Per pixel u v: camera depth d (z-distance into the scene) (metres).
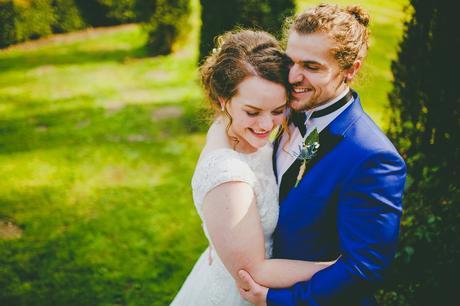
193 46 8.76
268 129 1.54
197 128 5.75
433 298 2.34
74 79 7.45
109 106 6.46
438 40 2.57
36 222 4.05
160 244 3.79
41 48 9.04
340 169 1.48
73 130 5.78
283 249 1.65
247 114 1.53
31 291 3.28
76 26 9.99
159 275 3.46
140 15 8.33
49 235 3.88
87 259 3.61
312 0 9.96
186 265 3.56
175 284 3.36
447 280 2.29
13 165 4.98
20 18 9.15
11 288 3.30
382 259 1.42
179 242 3.82
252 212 1.53
